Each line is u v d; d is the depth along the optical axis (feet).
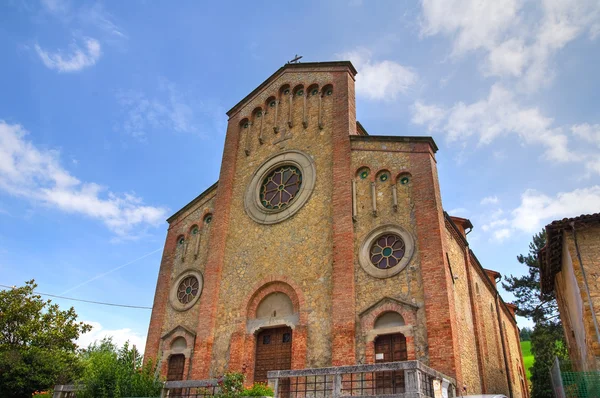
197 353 75.66
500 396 39.29
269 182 87.35
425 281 60.75
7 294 112.98
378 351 60.64
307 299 69.46
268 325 71.87
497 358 90.12
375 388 57.62
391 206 69.46
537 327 130.82
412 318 59.57
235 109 102.42
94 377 63.36
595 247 52.85
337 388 45.88
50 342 109.19
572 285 57.72
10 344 106.83
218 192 91.76
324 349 64.34
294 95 93.56
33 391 83.15
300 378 63.87
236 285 79.00
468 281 75.87
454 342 55.62
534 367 125.80
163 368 79.05
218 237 85.61
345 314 63.87
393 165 72.64
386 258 66.28
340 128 81.56
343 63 89.45
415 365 42.57
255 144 94.07
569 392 48.96
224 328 76.13
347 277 66.39
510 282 140.26
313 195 78.23
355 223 71.10
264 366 70.18
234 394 50.24
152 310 88.28
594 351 48.80
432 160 70.69
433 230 63.67
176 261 92.48
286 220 79.05
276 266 75.87
